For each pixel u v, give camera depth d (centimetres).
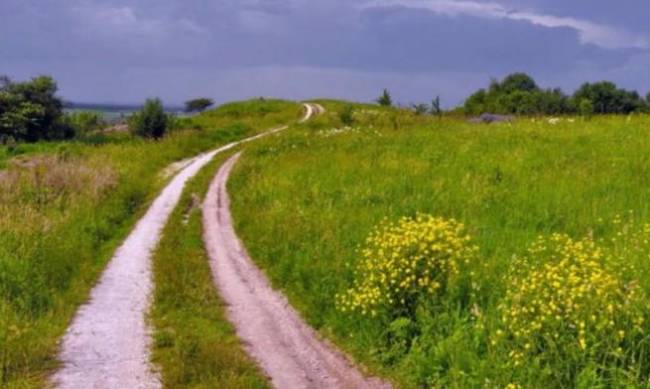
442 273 1071
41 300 1379
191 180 3375
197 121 7225
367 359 1059
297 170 2767
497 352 876
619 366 798
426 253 1063
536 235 1355
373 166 2569
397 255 1069
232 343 1198
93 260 1823
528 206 1644
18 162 3369
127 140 5325
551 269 852
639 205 1534
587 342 801
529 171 2106
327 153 3153
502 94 7600
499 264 1150
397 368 1005
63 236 1873
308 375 1048
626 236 1179
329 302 1280
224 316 1360
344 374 1038
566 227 1412
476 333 938
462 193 1866
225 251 1938
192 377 1005
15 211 2006
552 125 3219
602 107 7050
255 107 8731
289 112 8044
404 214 1698
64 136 6028
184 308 1403
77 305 1429
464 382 876
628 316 809
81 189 2595
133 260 1845
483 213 1619
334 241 1552
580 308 809
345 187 2219
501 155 2448
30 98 5916
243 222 2216
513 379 827
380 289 1085
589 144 2522
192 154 4591
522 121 3647
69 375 1042
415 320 1063
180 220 2405
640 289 848
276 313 1367
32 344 1134
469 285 1062
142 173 3469
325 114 7394
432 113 5534
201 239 2097
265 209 2230
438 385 914
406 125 4600
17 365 1062
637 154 2230
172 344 1183
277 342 1201
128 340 1208
